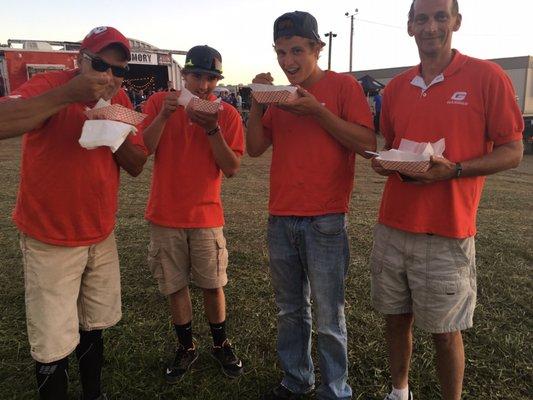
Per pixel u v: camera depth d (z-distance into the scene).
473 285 1.85
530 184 8.24
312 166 1.92
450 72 1.72
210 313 2.40
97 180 1.80
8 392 2.18
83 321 1.98
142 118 1.71
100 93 1.53
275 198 2.04
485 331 2.73
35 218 1.75
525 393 2.21
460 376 1.89
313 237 1.96
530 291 3.30
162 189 2.26
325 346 2.01
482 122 1.71
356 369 2.41
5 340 2.58
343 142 1.87
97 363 2.04
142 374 2.35
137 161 1.98
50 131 1.70
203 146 2.25
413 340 2.64
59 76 1.75
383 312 1.99
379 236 1.99
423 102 1.78
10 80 15.45
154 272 2.35
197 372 2.38
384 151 1.77
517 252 4.13
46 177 1.73
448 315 1.81
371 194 6.89
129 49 1.74
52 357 1.76
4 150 10.58
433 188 1.77
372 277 2.04
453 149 1.72
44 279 1.76
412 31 1.80
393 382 2.11
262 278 3.51
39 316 1.76
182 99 2.06
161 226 2.28
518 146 1.70
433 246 1.80
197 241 2.30
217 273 2.35
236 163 2.31
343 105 1.93
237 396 2.21
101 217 1.87
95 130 1.56
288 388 2.17
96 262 1.93
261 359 2.50
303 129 1.94
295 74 1.93
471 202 1.78
